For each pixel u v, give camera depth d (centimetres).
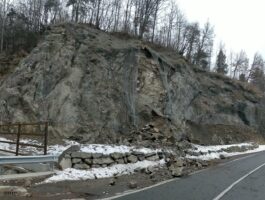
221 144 3619
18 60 3278
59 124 2086
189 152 2333
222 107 4419
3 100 2309
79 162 1399
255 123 5103
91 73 2330
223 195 1125
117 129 2283
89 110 2195
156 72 2823
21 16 4906
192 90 3528
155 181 1345
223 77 5053
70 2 5025
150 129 2467
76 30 2564
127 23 5225
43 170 1280
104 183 1236
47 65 2355
